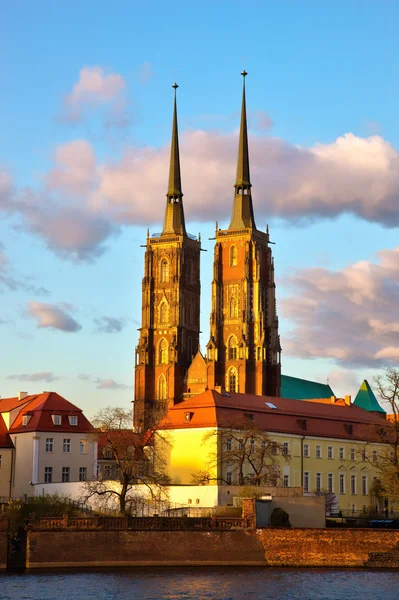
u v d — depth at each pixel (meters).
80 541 141.88
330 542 145.62
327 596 121.81
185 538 145.00
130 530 143.62
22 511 150.12
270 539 146.38
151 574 136.38
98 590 123.62
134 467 165.12
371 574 138.75
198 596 120.94
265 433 195.38
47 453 193.50
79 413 199.25
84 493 172.25
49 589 123.94
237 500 166.50
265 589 126.06
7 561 140.62
